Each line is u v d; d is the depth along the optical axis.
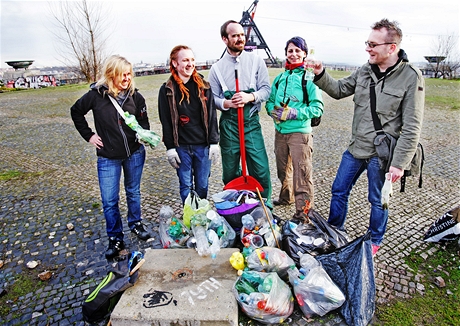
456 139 6.45
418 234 3.33
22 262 3.12
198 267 2.64
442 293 2.57
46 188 4.72
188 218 3.07
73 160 5.89
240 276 2.44
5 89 19.05
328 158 5.58
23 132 7.97
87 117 9.48
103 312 2.38
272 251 2.56
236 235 3.10
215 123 3.22
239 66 3.21
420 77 2.39
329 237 2.80
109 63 2.75
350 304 2.32
